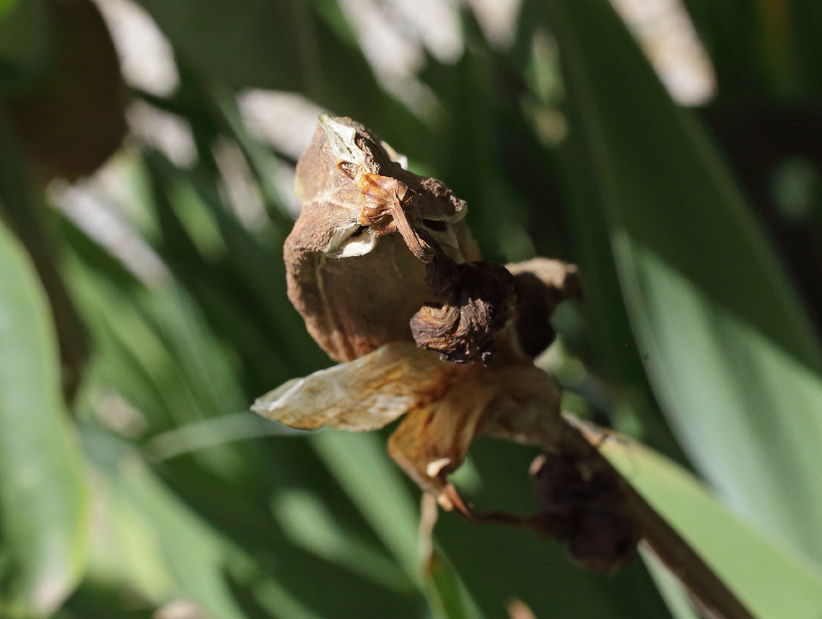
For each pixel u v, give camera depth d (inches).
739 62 34.6
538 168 31.5
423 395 11.5
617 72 17.2
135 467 25.8
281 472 27.4
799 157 30.8
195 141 28.6
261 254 23.5
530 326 11.5
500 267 10.6
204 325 27.4
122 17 63.0
